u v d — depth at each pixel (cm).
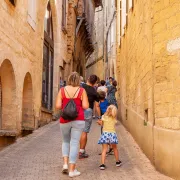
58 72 1916
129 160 852
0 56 909
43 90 1603
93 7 3497
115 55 2230
